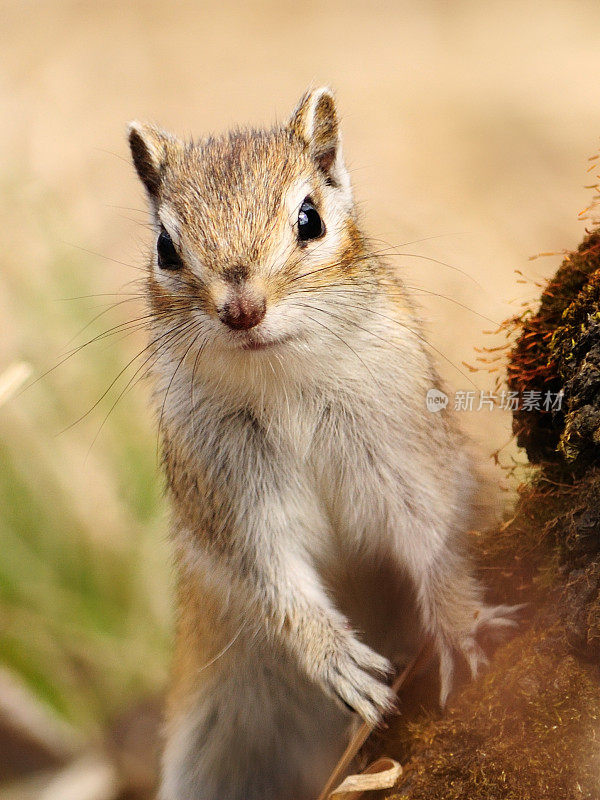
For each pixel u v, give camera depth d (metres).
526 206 1.67
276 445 1.36
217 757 1.38
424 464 1.36
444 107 2.11
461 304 1.44
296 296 1.35
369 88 2.25
